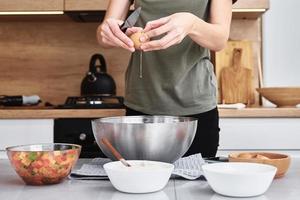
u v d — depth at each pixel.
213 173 0.78
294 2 2.54
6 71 2.60
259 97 2.49
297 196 0.77
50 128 2.08
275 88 2.16
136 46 1.12
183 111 1.51
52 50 2.60
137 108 1.54
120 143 0.96
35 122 2.08
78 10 2.25
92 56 2.46
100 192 0.81
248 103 2.47
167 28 1.11
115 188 0.82
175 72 1.48
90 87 2.31
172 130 0.95
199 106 1.51
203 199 0.76
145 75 1.52
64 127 2.08
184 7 1.46
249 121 2.06
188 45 1.47
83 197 0.77
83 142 2.07
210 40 1.28
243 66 2.50
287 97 2.15
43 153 0.85
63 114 2.07
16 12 2.29
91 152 2.07
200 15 1.46
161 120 1.14
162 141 0.95
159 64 1.49
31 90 2.59
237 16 2.49
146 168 0.83
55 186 0.86
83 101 2.25
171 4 1.46
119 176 0.79
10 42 2.60
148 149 0.95
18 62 2.60
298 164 1.10
